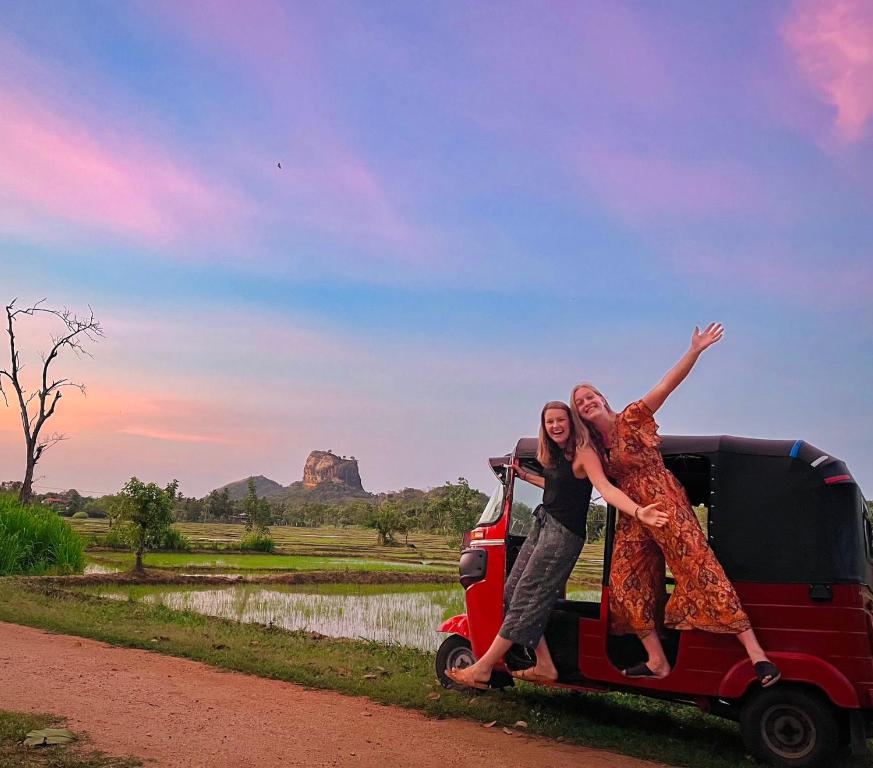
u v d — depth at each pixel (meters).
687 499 5.86
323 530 105.62
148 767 4.62
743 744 6.18
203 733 5.44
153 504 20.83
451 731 5.95
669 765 5.48
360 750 5.27
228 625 11.29
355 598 18.48
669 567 5.79
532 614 5.80
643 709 7.21
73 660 7.75
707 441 6.15
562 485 5.88
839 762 5.62
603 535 6.64
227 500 119.69
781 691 5.48
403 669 8.28
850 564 5.48
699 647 5.81
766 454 5.95
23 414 30.50
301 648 9.27
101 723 5.48
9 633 9.24
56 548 20.67
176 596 17.77
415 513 62.69
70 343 31.44
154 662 7.92
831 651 5.43
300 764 4.89
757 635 5.64
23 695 6.16
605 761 5.45
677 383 5.54
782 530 5.72
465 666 7.32
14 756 4.61
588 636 6.36
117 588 18.77
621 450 5.75
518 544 7.37
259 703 6.41
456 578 25.14
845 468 5.77
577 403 5.89
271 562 31.41
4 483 46.16
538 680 6.38
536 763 5.25
